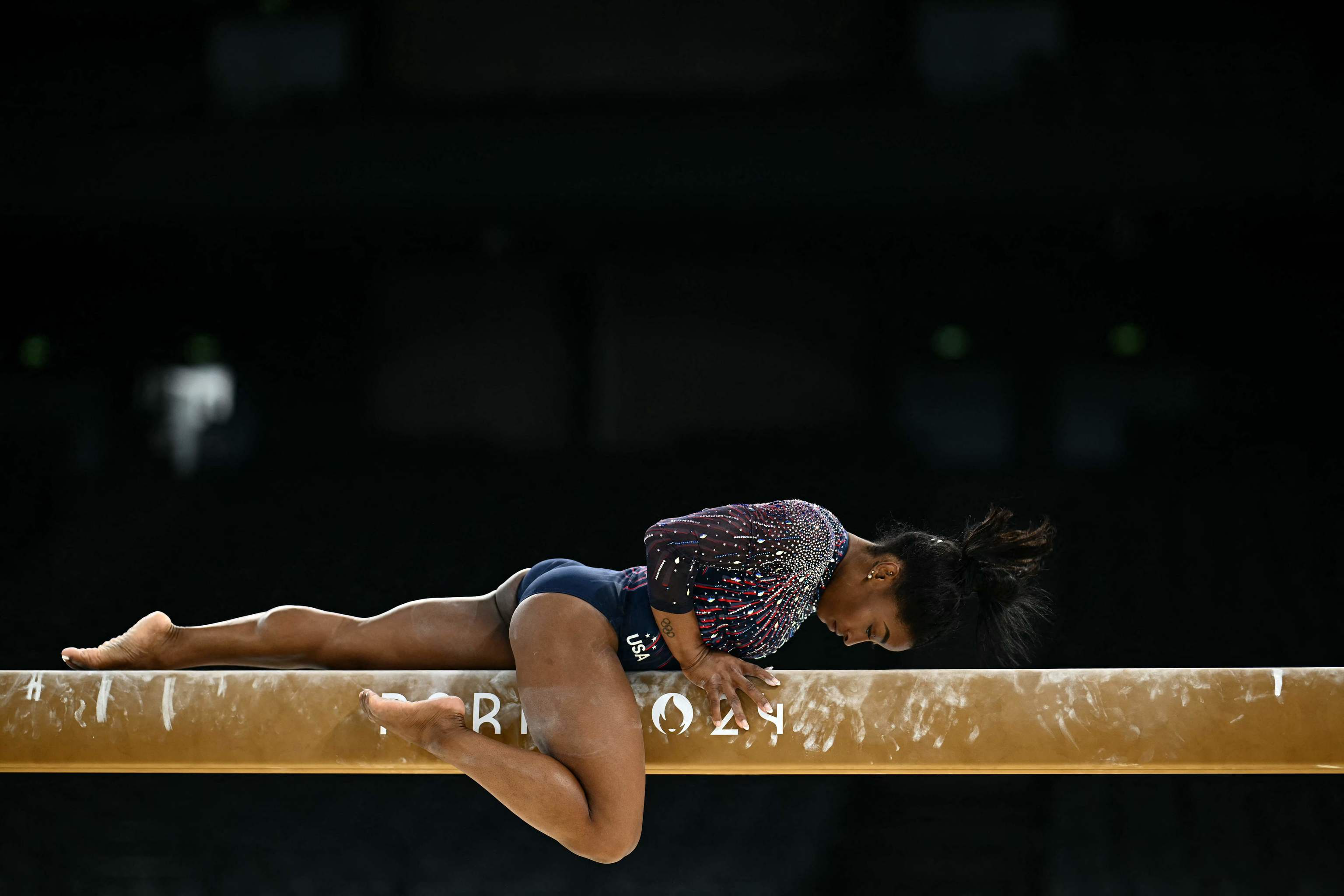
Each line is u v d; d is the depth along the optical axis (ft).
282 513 82.74
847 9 75.82
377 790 58.85
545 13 76.95
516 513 82.84
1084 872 54.08
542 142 75.87
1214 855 54.70
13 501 81.61
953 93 75.36
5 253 86.22
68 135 75.82
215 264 87.92
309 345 88.12
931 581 18.19
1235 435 82.64
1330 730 17.33
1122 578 74.02
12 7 77.87
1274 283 84.07
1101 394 84.02
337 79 77.41
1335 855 54.39
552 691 17.26
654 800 59.31
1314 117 70.85
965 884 53.72
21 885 52.85
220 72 77.87
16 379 85.51
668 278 87.66
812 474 83.87
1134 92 73.41
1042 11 74.54
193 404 86.38
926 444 84.64
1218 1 73.46
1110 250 85.05
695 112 75.46
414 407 87.45
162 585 76.79
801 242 87.30
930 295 86.53
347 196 77.77
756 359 86.63
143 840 55.36
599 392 87.04
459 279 88.48
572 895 52.75
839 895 53.31
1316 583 72.74
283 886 52.90
